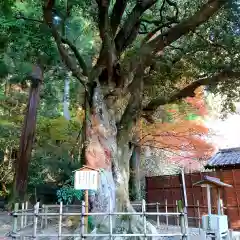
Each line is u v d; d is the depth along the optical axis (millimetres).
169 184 12961
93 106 8219
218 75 9539
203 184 8320
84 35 12672
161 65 10430
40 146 18031
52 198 17484
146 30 10898
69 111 19609
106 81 8609
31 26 9672
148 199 13453
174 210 12305
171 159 17625
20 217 9164
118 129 8688
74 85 17422
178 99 10125
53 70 16031
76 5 9281
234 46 9484
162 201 12984
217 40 9953
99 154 7832
